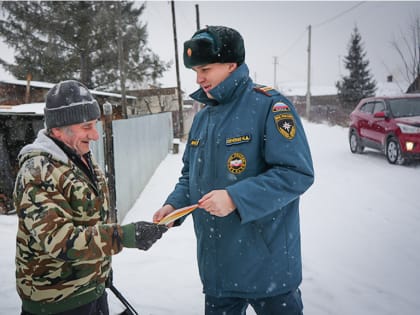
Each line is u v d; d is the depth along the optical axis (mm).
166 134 14031
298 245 1901
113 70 24391
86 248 1437
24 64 22844
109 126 4582
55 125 1594
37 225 1400
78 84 1662
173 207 2020
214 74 1759
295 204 1873
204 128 1916
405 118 9047
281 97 1797
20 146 6754
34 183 1455
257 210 1616
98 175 1812
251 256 1786
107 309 1886
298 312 1889
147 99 24125
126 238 1513
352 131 11227
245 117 1767
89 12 23531
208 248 1896
